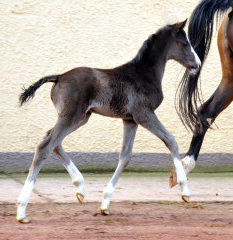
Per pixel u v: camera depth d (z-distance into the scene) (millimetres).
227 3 9367
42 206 8383
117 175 7910
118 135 12172
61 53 11977
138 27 12172
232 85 9602
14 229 6828
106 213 7781
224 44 9438
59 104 7336
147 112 7660
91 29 12062
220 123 12367
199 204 8672
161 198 9258
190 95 9344
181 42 8109
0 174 11734
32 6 11852
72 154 12000
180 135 12242
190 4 12273
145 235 6648
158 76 7898
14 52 11820
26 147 11891
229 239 6531
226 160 12469
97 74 7449
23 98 7441
